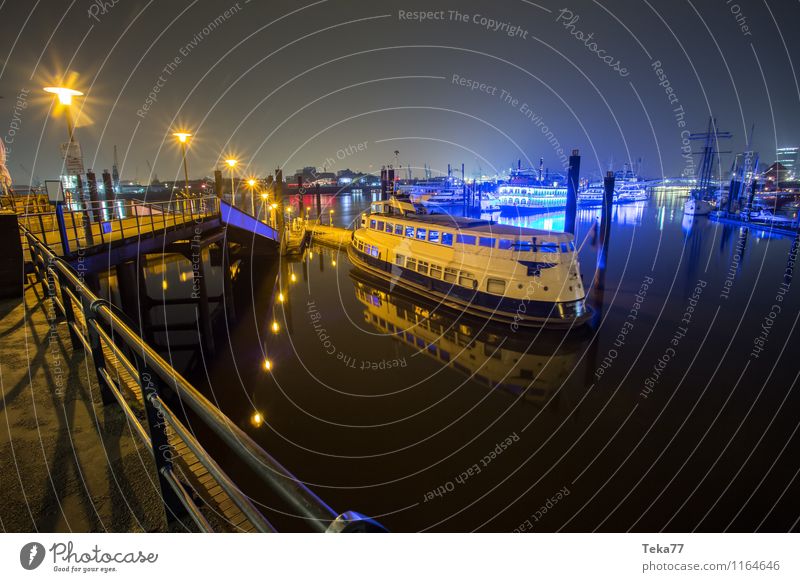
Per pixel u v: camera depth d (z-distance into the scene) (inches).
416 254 1085.1
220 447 494.9
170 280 1227.2
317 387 675.4
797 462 493.0
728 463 496.7
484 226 1032.8
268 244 1507.1
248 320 965.8
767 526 412.8
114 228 683.4
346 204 4638.3
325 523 52.6
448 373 727.1
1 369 202.7
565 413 606.5
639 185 6333.7
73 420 159.3
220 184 1354.6
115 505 118.5
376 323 971.3
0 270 333.7
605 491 460.1
